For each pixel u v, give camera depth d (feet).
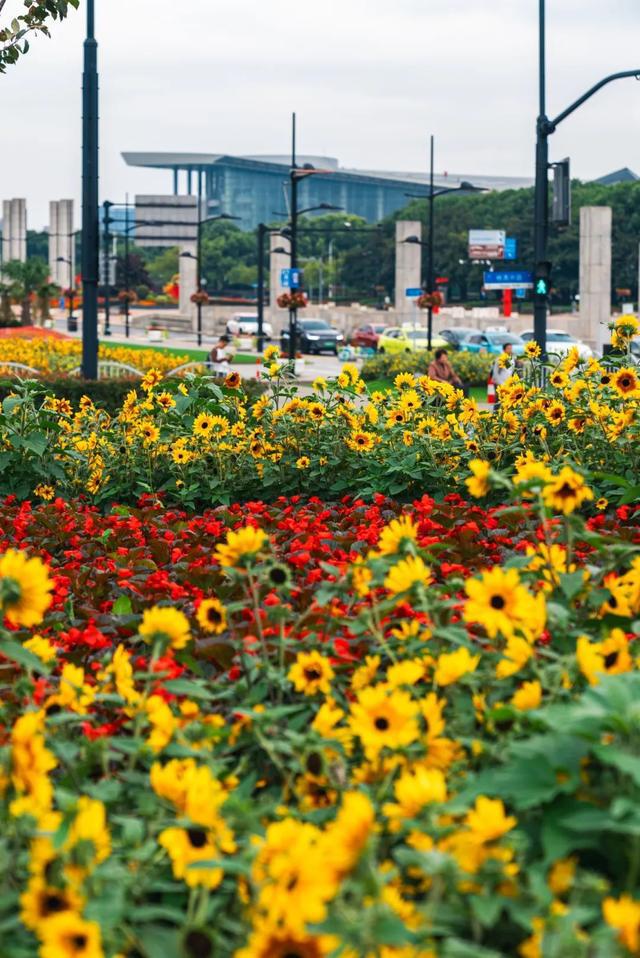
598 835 10.58
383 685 13.91
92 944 9.14
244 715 12.91
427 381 42.73
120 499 41.55
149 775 12.66
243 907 10.39
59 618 21.25
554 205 84.89
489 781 11.17
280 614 15.24
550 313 322.34
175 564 26.25
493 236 270.87
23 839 10.76
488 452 39.11
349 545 26.99
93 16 71.10
